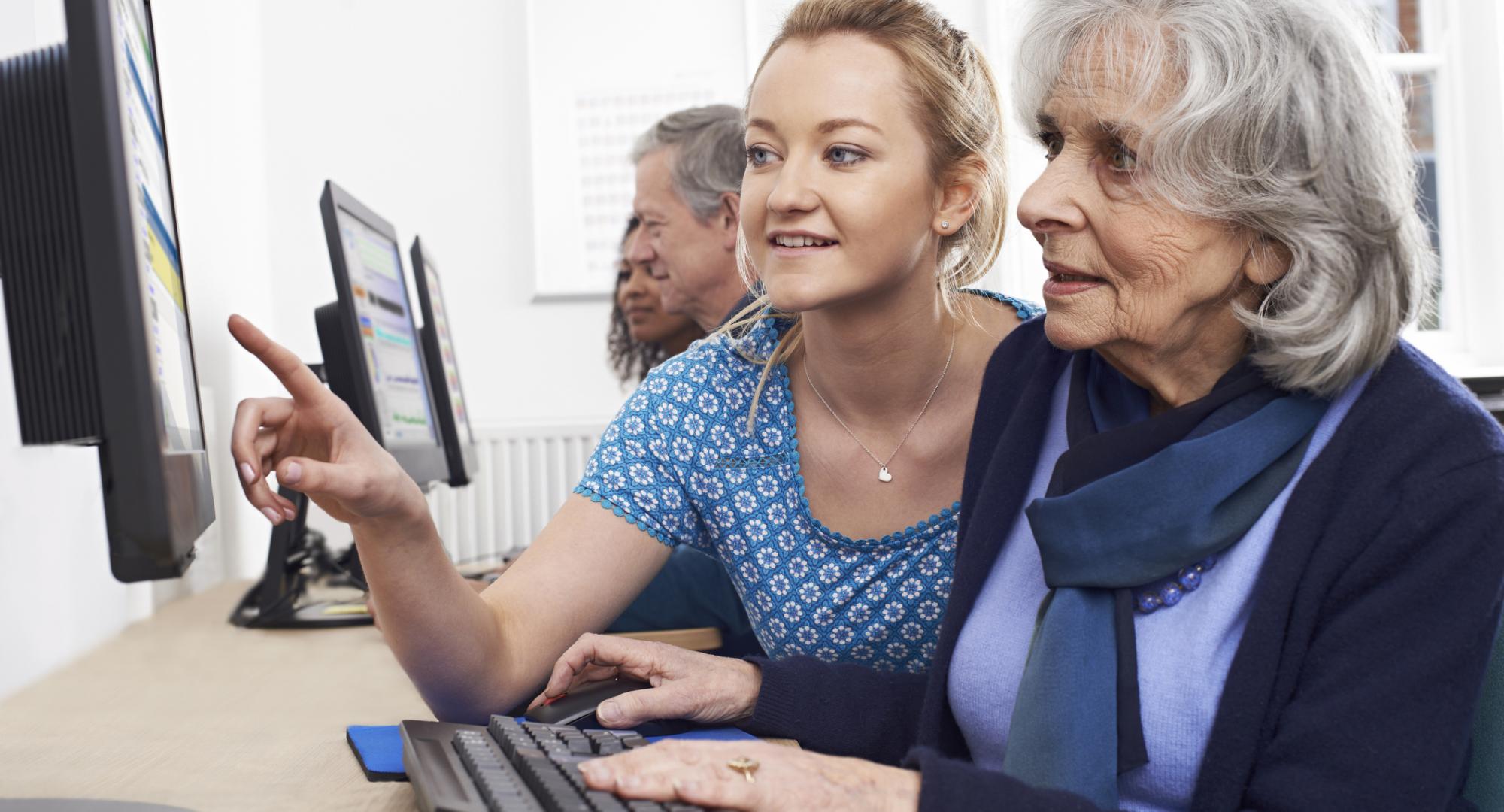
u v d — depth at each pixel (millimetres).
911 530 1180
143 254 706
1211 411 840
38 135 676
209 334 2539
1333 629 747
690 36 3785
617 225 3797
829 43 1071
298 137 3715
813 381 1203
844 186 1042
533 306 3797
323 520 3191
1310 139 766
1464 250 3479
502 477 3688
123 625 1738
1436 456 748
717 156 2152
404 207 3768
